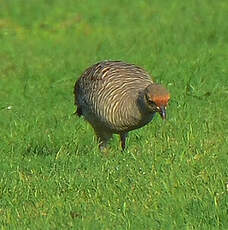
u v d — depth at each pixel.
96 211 26.20
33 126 37.97
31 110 41.84
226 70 46.25
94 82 31.12
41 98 44.41
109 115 30.03
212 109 38.53
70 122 37.91
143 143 33.47
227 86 42.94
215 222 24.86
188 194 27.03
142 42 56.25
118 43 56.66
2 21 67.81
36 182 29.34
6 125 39.34
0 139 36.22
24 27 66.06
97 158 31.70
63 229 24.86
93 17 67.56
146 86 29.62
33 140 35.44
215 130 35.12
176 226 24.56
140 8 69.56
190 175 28.86
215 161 30.53
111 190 27.80
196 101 40.25
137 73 30.69
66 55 55.41
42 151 33.94
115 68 30.92
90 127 36.47
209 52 50.28
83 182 28.81
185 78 44.03
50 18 68.06
